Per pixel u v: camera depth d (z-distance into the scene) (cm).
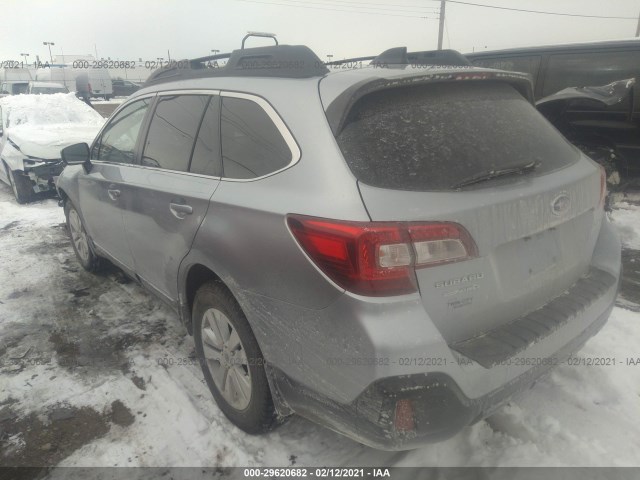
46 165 713
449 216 169
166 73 312
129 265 344
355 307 166
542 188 195
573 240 220
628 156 536
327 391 182
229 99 240
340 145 183
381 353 161
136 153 315
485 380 175
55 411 266
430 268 168
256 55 239
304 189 185
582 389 255
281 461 226
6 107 848
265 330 203
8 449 240
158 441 242
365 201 168
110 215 347
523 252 195
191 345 330
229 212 214
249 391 229
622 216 541
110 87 2572
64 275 457
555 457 214
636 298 363
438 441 172
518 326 194
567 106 525
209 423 252
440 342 166
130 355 319
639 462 209
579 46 562
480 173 180
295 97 205
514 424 235
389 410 163
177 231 254
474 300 179
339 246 167
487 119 208
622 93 490
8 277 455
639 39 537
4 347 333
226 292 230
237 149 227
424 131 189
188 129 266
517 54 608
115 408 267
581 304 211
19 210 709
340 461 224
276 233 189
